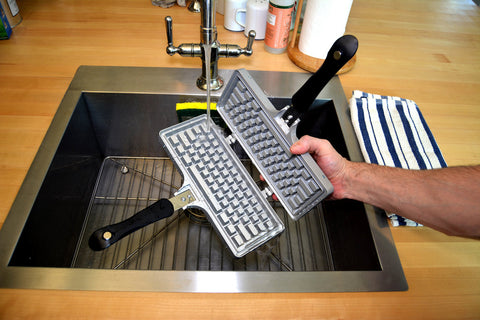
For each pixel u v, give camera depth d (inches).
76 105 34.4
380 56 44.7
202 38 31.8
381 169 28.3
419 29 50.5
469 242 28.1
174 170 40.4
